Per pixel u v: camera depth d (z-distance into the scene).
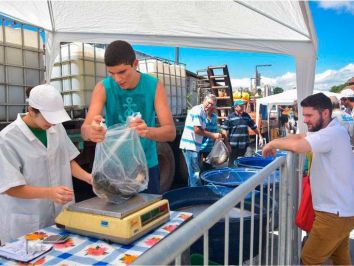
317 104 2.39
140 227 1.47
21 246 1.39
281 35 3.06
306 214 2.47
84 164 3.94
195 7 2.90
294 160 2.34
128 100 2.10
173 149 5.89
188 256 1.49
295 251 2.65
